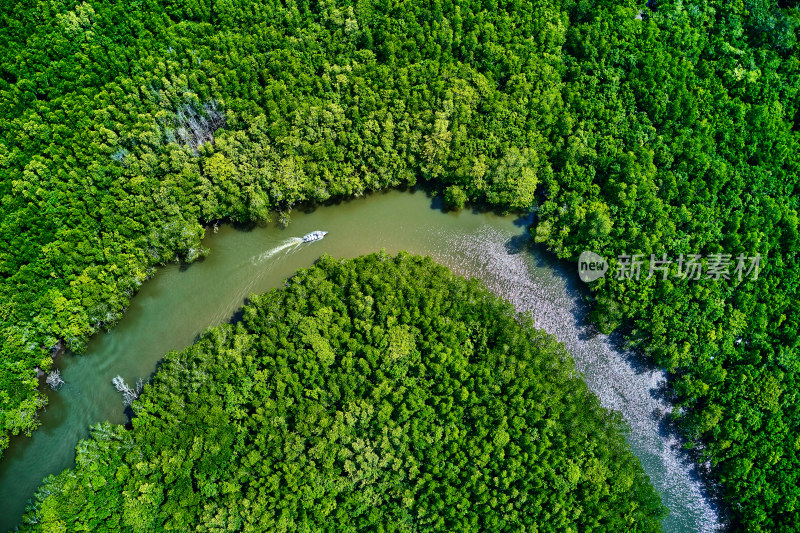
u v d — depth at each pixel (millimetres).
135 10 85375
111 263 80375
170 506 71438
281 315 77938
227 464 73438
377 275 79438
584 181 85375
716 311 80875
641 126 85750
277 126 82312
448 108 83688
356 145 84500
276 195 83812
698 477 83312
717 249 81938
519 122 84875
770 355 80500
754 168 85500
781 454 78375
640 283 82188
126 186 80938
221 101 82062
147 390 75875
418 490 74750
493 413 76250
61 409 81062
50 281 78625
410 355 77062
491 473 75062
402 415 74438
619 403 85188
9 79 83750
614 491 75625
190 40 84188
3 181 79750
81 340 80750
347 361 76062
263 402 76188
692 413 82688
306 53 84625
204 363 76062
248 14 85062
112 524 71250
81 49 84062
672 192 83625
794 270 83125
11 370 77188
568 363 79812
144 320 84312
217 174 81625
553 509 73375
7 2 84312
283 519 70875
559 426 76375
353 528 73000
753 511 78312
